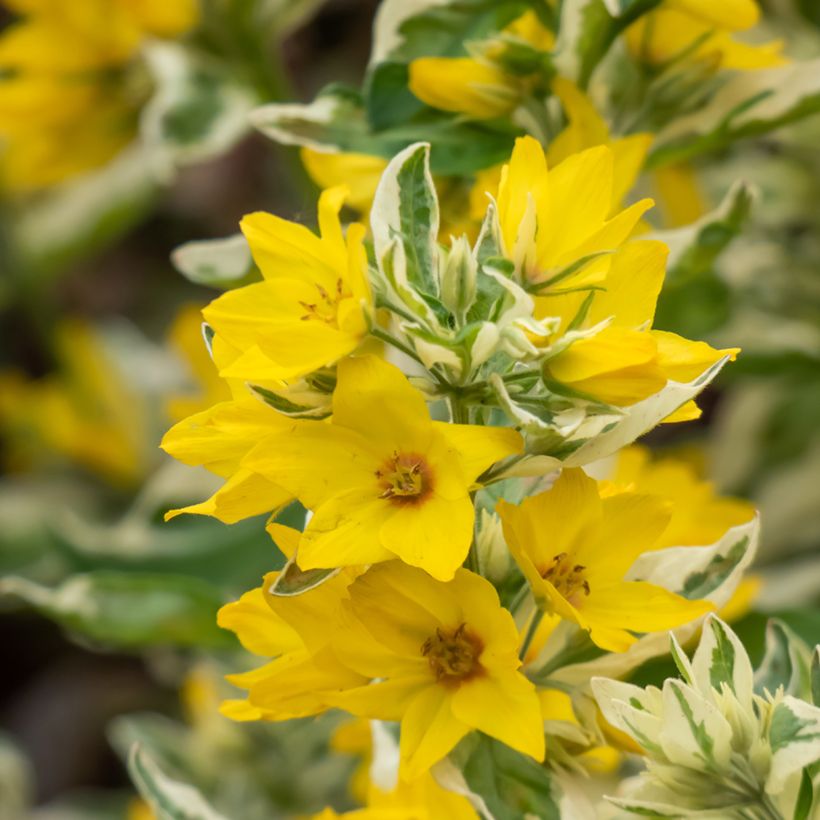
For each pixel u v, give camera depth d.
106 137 0.72
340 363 0.50
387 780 0.54
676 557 0.53
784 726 0.51
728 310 0.65
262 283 0.51
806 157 0.80
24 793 0.86
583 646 0.53
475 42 0.57
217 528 0.67
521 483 0.52
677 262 0.59
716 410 0.92
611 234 0.51
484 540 0.52
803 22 0.73
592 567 0.51
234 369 0.50
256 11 0.67
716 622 0.52
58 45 0.69
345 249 0.50
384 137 0.58
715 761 0.51
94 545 0.68
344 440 0.50
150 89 0.71
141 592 0.61
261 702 0.51
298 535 0.51
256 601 0.52
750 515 0.59
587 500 0.51
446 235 0.58
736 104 0.59
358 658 0.51
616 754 0.56
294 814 0.69
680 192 0.64
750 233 0.78
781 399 0.81
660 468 0.61
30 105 0.70
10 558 0.92
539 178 0.51
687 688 0.51
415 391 0.50
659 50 0.58
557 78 0.57
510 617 0.50
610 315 0.51
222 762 0.69
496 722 0.50
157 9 0.67
